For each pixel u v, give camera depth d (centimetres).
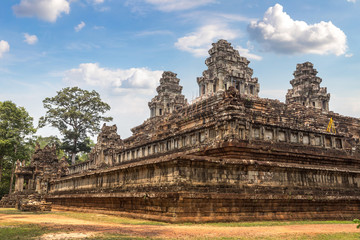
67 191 5247
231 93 3834
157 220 2641
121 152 6550
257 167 3055
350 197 3534
